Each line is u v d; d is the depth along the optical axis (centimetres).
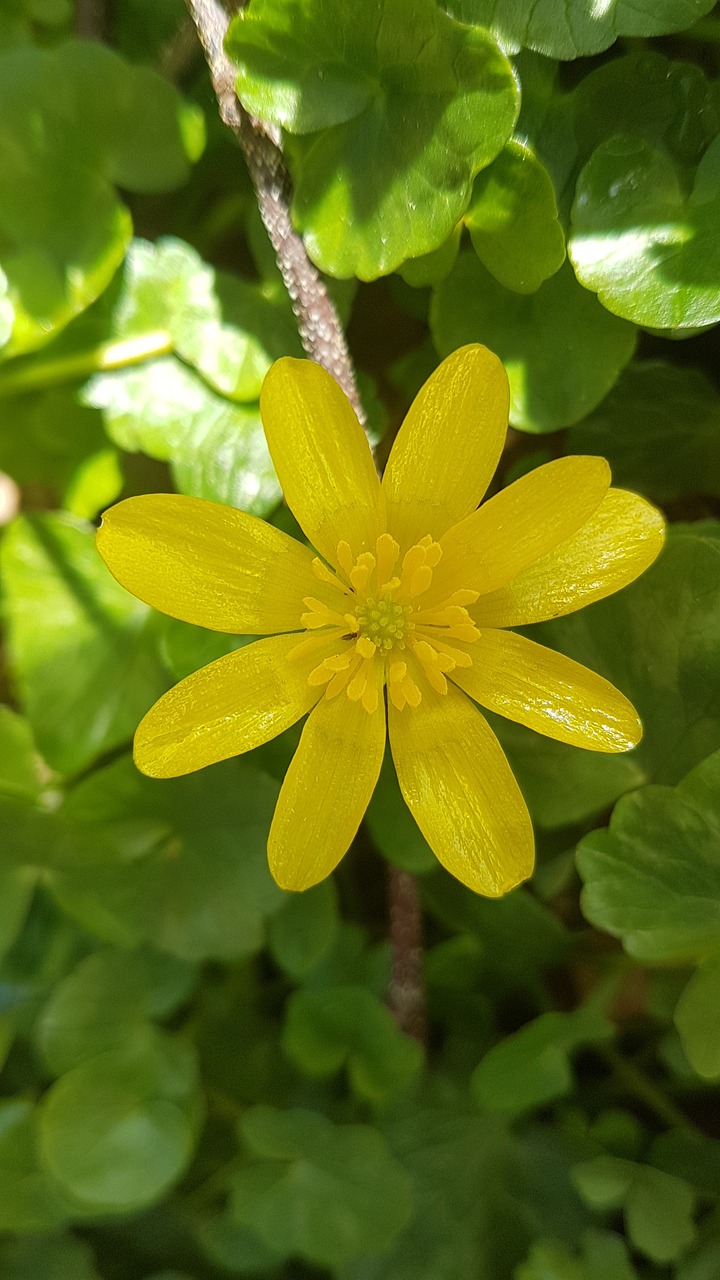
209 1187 9
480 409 6
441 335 8
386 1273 9
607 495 6
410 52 7
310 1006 9
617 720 6
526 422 8
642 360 9
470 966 9
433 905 9
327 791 6
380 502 6
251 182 9
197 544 6
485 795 6
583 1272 8
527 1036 8
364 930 10
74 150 8
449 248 7
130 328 9
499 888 6
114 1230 9
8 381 9
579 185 7
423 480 6
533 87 7
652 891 7
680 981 9
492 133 7
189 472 8
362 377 8
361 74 7
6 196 8
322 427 6
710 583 7
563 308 8
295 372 5
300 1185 8
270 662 6
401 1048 9
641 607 8
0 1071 9
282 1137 8
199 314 8
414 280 8
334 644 6
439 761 6
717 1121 9
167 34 9
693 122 7
